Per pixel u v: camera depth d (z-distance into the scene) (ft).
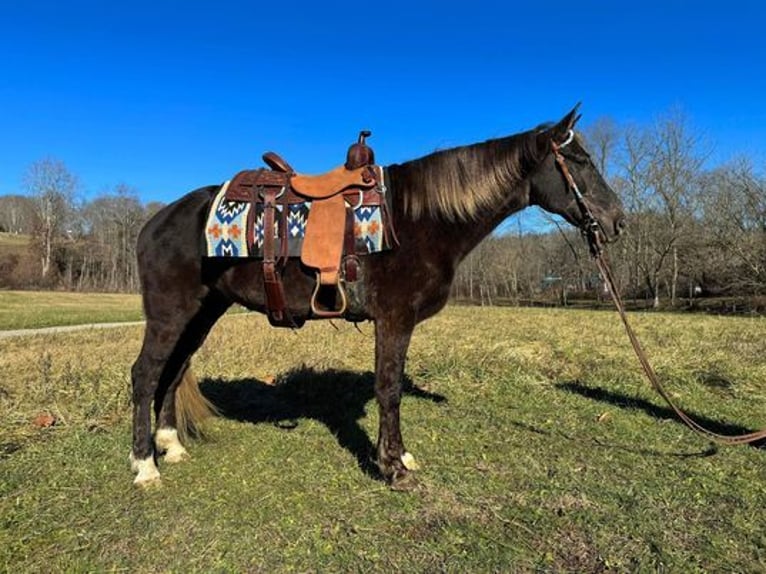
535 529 8.92
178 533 8.89
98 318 66.08
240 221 10.53
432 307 10.72
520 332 34.58
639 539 8.57
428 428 13.94
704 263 98.89
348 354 25.13
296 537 8.77
